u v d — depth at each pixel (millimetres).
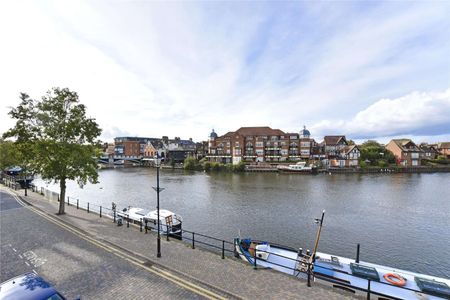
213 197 38562
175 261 10672
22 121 17734
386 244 20547
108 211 28359
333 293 8203
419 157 88750
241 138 91500
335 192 42812
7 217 17969
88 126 19719
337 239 21516
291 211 30297
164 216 19297
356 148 83125
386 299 9984
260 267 10250
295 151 90312
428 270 16484
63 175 18406
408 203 34750
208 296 8039
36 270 9750
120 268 10008
